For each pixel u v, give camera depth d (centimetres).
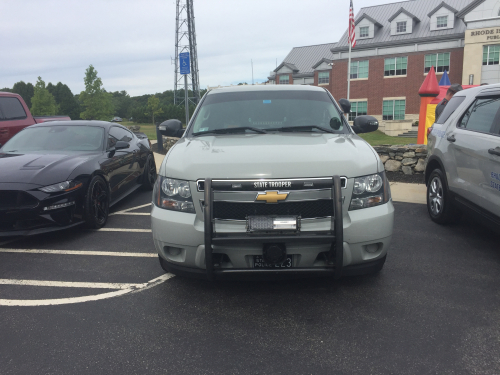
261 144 320
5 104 812
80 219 482
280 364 231
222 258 288
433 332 262
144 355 242
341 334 261
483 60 3259
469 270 364
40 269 385
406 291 322
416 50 3609
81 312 298
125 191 655
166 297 320
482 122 423
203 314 292
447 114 523
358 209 287
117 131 671
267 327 272
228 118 392
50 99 6444
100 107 6066
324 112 398
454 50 3459
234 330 269
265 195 267
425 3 3850
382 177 298
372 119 399
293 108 401
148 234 496
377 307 296
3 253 434
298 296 317
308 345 250
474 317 280
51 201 441
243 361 235
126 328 274
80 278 362
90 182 495
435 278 347
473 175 417
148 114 9075
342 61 3975
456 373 221
